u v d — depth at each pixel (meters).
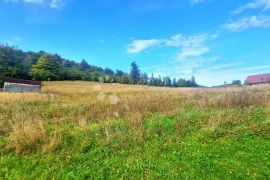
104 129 10.24
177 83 110.62
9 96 21.42
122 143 8.95
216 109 13.38
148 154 8.08
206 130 9.77
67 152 8.28
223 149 8.12
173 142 9.02
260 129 9.71
